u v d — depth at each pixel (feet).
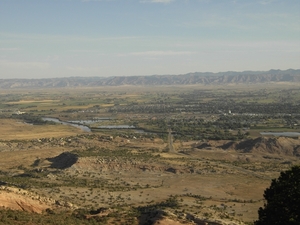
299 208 153.89
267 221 158.51
